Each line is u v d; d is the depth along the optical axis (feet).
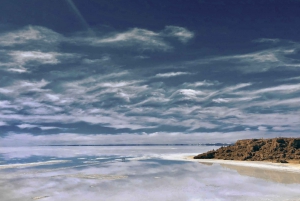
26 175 136.67
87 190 97.25
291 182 110.22
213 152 243.40
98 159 255.09
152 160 232.53
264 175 130.11
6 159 259.19
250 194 88.48
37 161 231.09
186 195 88.22
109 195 88.99
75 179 123.13
